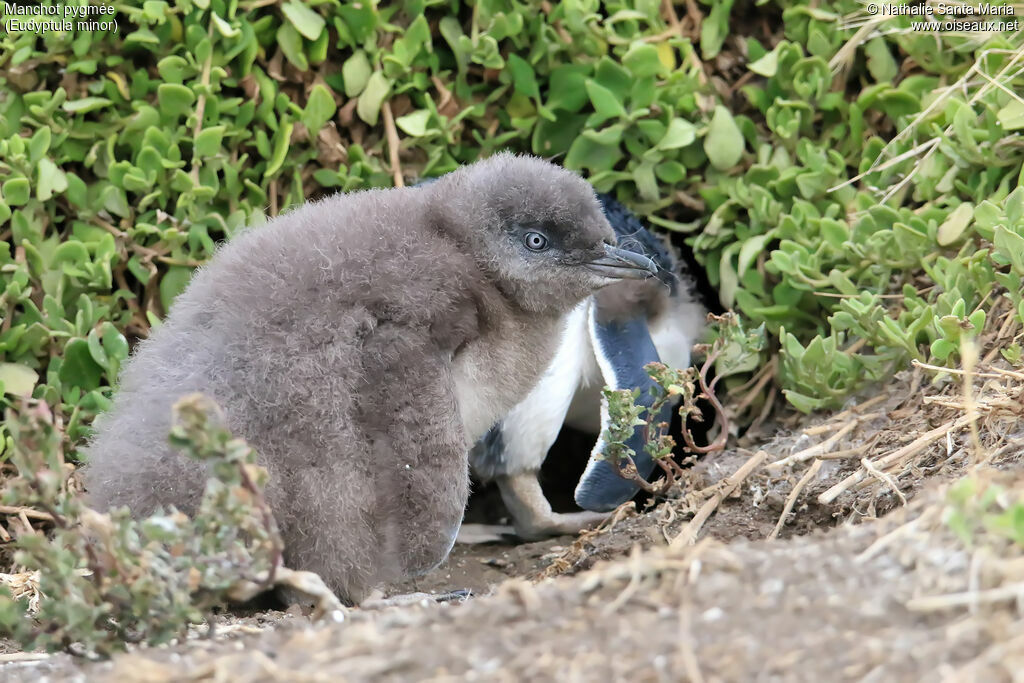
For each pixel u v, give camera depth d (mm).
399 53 13523
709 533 10797
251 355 9070
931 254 12375
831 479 10797
